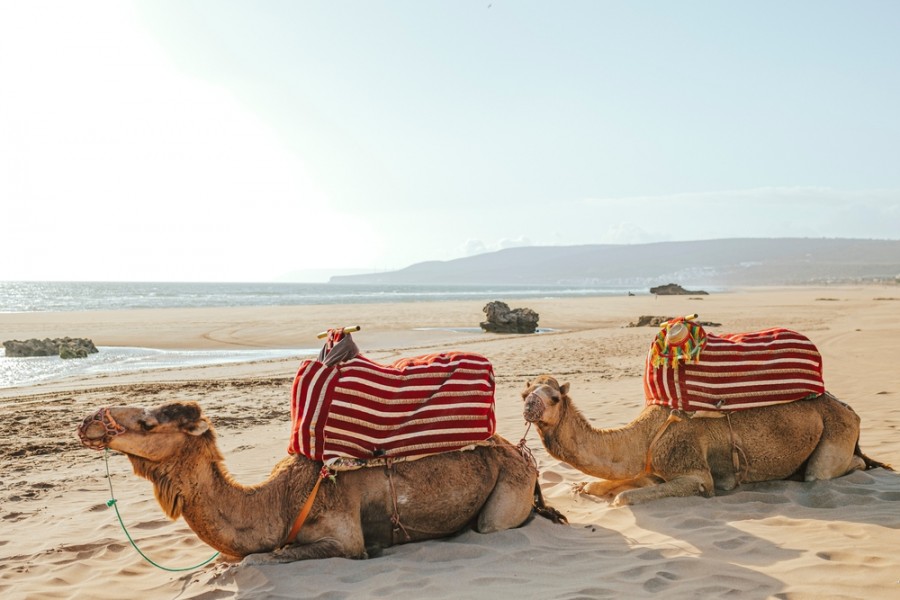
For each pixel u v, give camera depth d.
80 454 10.59
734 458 7.33
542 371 18.95
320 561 5.52
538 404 6.68
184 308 66.88
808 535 5.88
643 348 24.95
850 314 44.88
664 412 7.37
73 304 86.94
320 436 5.80
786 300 76.25
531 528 6.23
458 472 6.07
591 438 7.11
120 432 5.18
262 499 5.63
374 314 54.00
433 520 6.05
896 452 8.73
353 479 5.86
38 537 6.76
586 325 43.47
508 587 5.05
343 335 6.18
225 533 5.50
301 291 173.75
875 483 7.42
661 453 7.24
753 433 7.35
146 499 7.96
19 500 8.12
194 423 5.35
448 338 32.94
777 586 4.84
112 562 6.05
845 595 4.61
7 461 10.20
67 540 6.61
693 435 7.26
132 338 35.22
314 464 5.82
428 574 5.33
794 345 7.57
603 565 5.43
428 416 6.06
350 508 5.77
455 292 170.50
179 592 5.31
